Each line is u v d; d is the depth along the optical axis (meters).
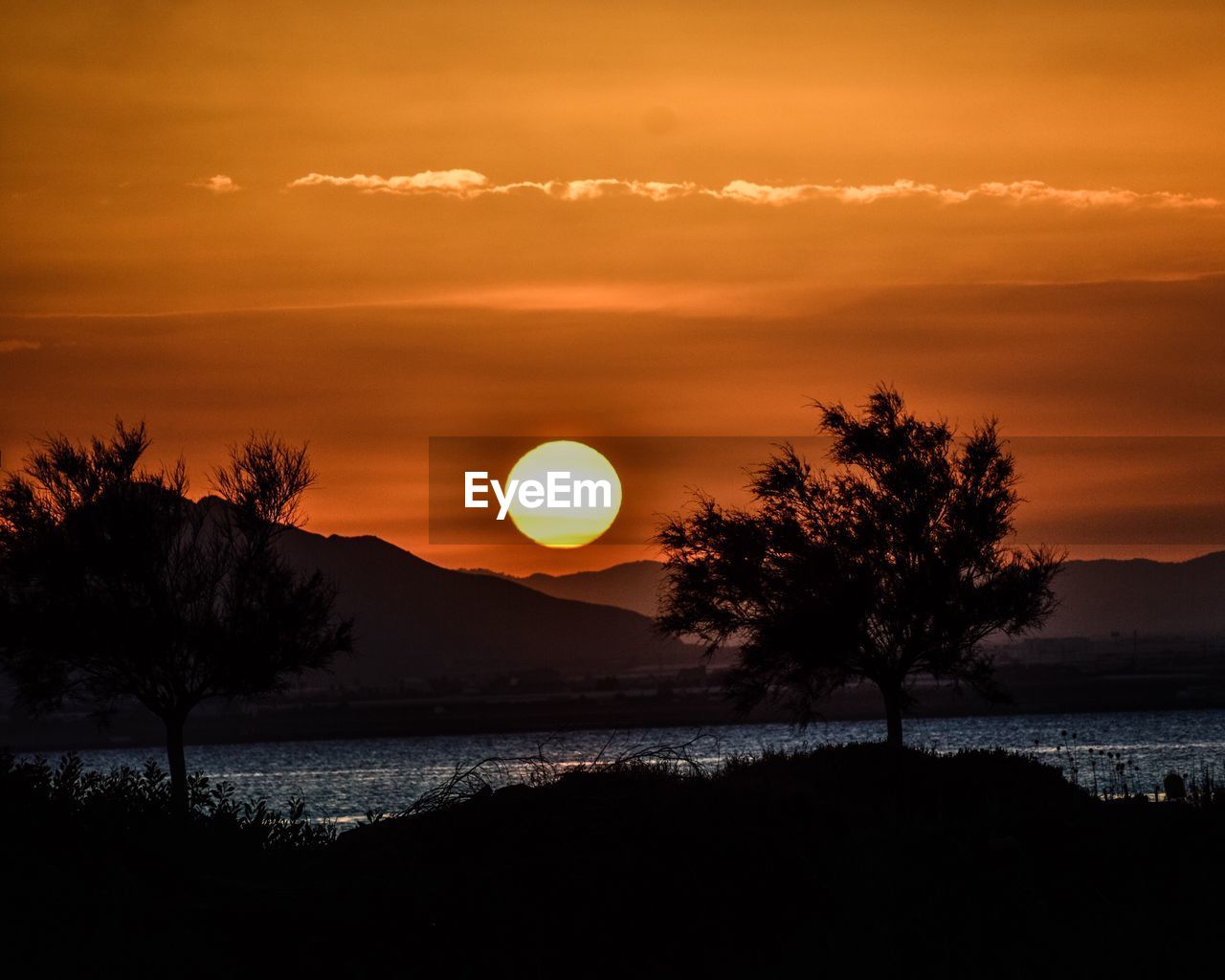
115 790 17.58
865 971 13.07
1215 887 14.64
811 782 25.81
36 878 14.64
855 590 38.56
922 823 18.83
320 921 14.16
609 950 13.89
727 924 14.32
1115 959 12.95
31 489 38.16
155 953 13.27
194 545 38.81
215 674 37.91
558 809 16.28
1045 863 16.55
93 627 37.03
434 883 14.74
